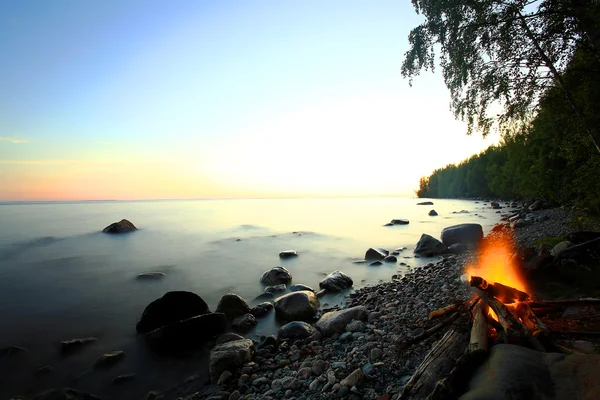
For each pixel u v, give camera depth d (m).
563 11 10.14
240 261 21.81
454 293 11.34
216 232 36.06
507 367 3.98
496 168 96.38
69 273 18.61
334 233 35.16
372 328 8.98
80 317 12.08
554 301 7.32
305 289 14.55
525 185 52.25
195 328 9.76
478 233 23.73
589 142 14.20
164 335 9.60
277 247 26.95
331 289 14.79
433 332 6.79
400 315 9.82
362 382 6.01
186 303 10.94
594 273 10.29
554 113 13.12
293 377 6.89
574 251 11.36
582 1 10.06
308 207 97.81
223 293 15.09
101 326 11.23
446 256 21.34
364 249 25.80
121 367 8.52
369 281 16.44
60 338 10.29
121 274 18.45
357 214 65.44
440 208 75.19
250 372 7.59
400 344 6.83
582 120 12.15
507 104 12.15
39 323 11.49
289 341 9.41
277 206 107.75
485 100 12.26
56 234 32.84
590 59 11.98
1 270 19.09
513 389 3.62
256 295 14.73
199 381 7.77
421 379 4.86
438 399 4.21
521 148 46.59
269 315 11.92
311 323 11.02
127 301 14.00
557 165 39.94
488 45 11.43
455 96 12.95
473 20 11.39
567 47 11.48
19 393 7.48
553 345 5.22
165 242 29.38
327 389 6.05
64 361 8.87
